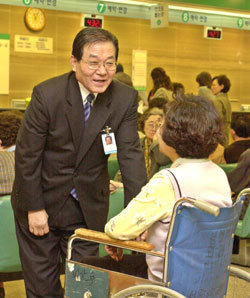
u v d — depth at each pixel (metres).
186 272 2.17
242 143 5.18
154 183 2.19
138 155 2.78
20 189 2.69
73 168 2.72
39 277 2.80
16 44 7.98
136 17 6.26
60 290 2.92
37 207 2.69
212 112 2.22
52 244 2.82
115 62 2.62
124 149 2.77
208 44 9.84
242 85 10.38
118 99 2.75
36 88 2.67
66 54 8.45
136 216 2.16
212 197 2.21
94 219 2.80
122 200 3.41
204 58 9.83
